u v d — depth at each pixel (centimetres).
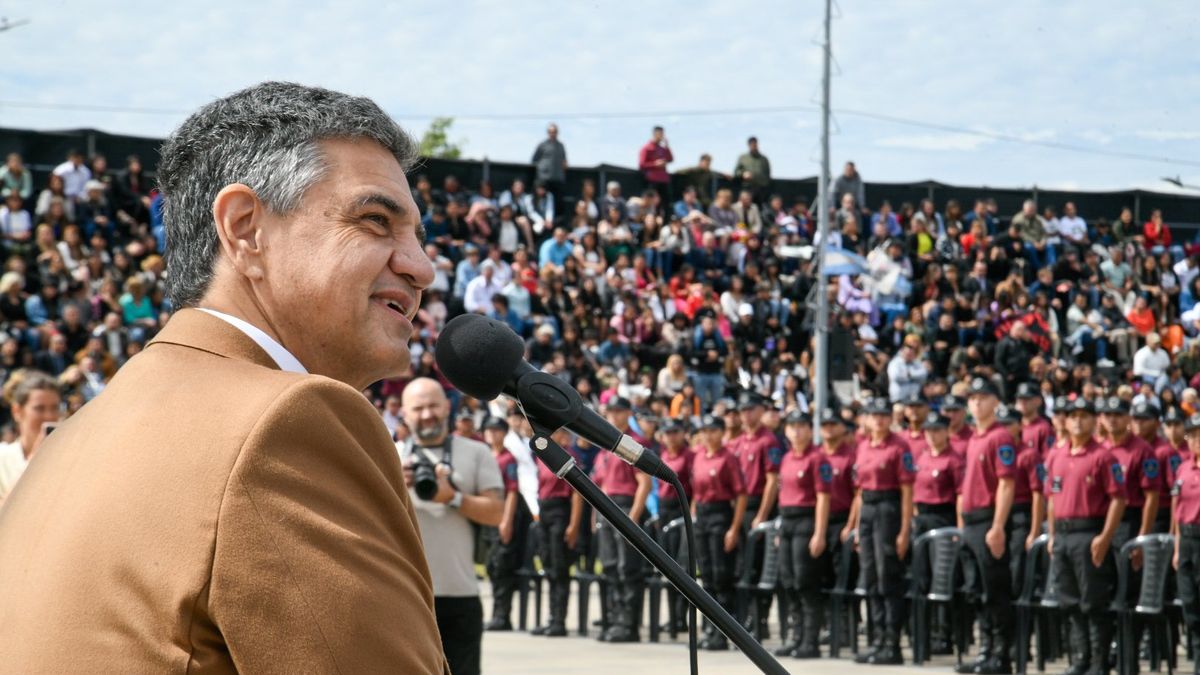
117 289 1947
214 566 140
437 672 152
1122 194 2842
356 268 168
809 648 1277
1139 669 1229
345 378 175
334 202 169
